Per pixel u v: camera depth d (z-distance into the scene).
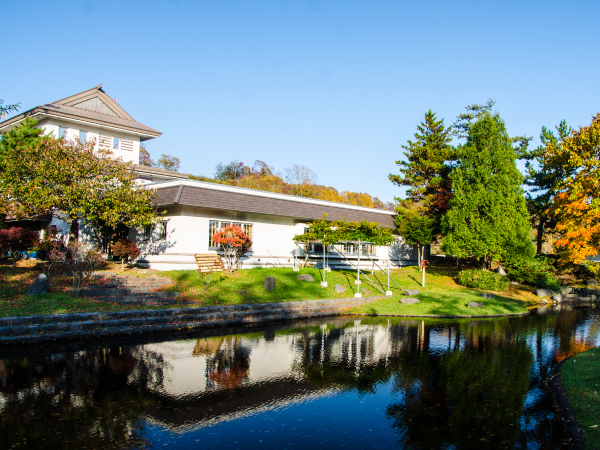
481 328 13.09
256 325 12.62
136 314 11.27
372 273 22.66
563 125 27.72
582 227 21.91
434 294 18.84
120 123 23.38
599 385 6.70
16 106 11.55
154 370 7.59
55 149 14.50
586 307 20.67
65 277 14.44
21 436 4.83
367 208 26.33
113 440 4.81
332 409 6.02
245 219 20.28
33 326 9.52
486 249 21.56
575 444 4.93
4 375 7.05
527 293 22.30
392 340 10.92
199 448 4.68
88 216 14.43
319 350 9.59
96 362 7.97
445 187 27.22
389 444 4.92
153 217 16.39
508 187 21.72
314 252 23.56
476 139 23.12
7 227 21.25
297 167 60.16
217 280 16.09
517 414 5.95
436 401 6.43
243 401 6.23
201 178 48.22
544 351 10.01
